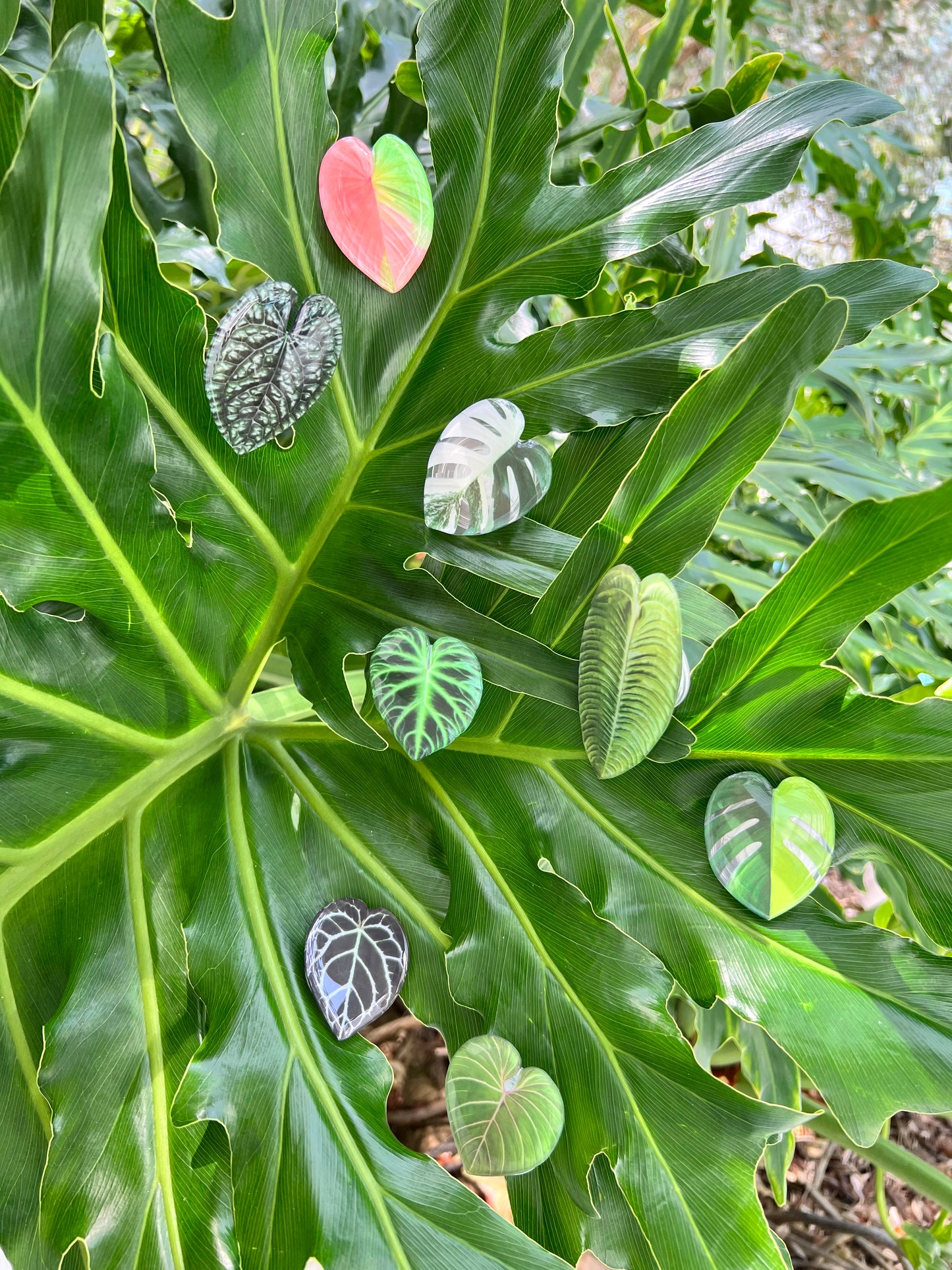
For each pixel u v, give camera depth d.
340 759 0.29
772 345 0.24
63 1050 0.24
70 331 0.21
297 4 0.24
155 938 0.26
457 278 0.26
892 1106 0.25
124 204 0.22
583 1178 0.26
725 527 0.53
